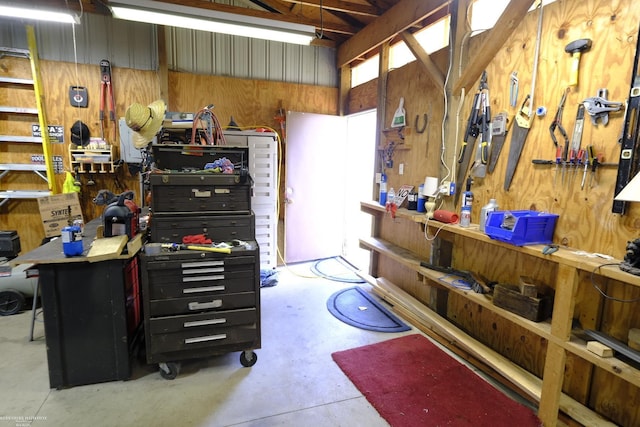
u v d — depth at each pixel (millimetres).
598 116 1742
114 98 3680
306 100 4477
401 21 3082
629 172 1581
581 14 1812
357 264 4578
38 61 3398
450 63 2574
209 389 2115
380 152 3646
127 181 3807
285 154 4352
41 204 3285
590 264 1560
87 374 2105
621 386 1748
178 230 2311
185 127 2686
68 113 3566
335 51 4543
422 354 2506
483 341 2549
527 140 2111
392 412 1928
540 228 1904
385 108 3588
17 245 3217
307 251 4645
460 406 1978
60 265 1975
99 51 3590
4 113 3408
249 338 2299
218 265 2189
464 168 2553
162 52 3727
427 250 3025
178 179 2258
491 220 1999
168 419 1865
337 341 2699
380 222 3791
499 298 2072
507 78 2229
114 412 1904
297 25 2809
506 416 1898
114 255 1973
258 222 4023
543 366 2098
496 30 2043
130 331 2271
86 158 3490
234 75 4133
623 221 1658
